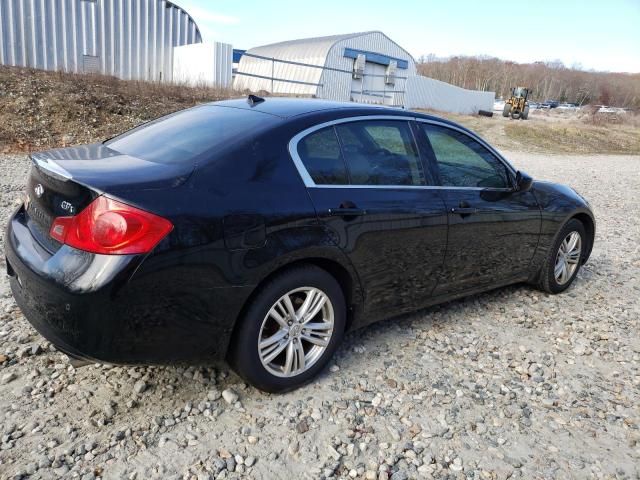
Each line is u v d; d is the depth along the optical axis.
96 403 2.82
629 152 26.19
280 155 2.90
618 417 3.08
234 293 2.64
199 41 20.45
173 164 2.70
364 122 3.40
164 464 2.43
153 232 2.37
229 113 3.29
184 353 2.62
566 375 3.52
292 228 2.81
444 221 3.61
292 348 2.99
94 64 17.72
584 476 2.57
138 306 2.39
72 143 11.16
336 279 3.25
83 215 2.39
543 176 14.81
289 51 30.86
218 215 2.55
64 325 2.39
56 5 16.59
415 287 3.63
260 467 2.46
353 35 29.06
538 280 4.83
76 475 2.33
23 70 14.48
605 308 4.74
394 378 3.29
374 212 3.18
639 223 8.87
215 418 2.77
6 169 8.67
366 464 2.54
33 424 2.63
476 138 4.11
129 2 18.03
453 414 2.98
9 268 2.92
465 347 3.78
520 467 2.61
